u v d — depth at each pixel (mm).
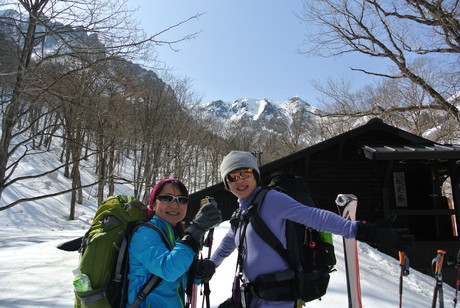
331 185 9633
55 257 5883
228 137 44406
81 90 8234
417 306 4074
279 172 2148
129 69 9461
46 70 7879
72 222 20359
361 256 6090
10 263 5395
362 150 9055
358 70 12883
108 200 1904
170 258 1567
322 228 1646
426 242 8492
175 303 1739
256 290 1813
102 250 1666
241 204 2070
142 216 1887
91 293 1615
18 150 28375
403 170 9906
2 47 6578
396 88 18516
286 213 1753
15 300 3650
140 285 1665
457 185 8797
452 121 16047
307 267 1832
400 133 9039
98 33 6250
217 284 4121
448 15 10328
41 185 24359
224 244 2371
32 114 17391
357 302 2053
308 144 32969
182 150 24250
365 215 9578
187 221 9148
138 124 19922
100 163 17453
